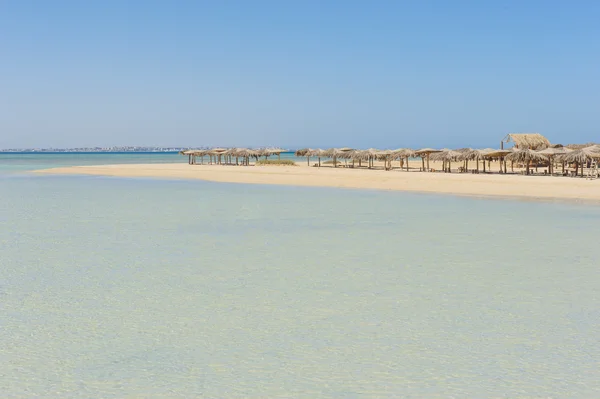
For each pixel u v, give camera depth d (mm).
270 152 72375
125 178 44219
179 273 10398
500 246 12938
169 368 6098
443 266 10867
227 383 5727
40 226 16484
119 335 7094
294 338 6977
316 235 14664
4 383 5742
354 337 7000
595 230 15234
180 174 48844
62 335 7094
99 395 5484
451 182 32875
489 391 5508
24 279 9969
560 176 38562
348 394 5469
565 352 6449
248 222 17188
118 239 14164
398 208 20906
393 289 9211
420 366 6113
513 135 53281
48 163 92562
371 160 59875
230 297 8789
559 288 9203
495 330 7211
